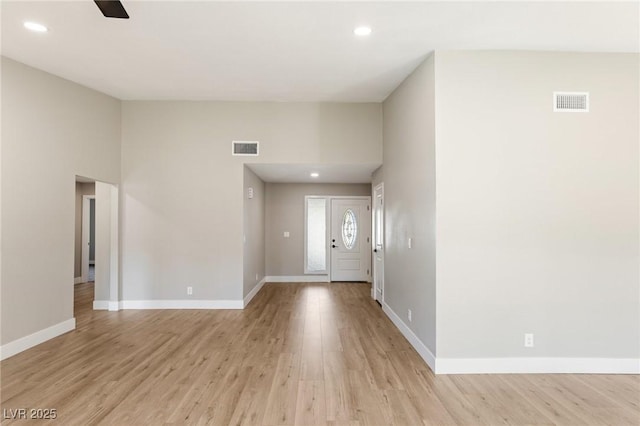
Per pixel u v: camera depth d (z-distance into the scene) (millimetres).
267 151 5305
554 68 3277
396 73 4004
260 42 3285
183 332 4242
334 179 7316
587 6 2598
